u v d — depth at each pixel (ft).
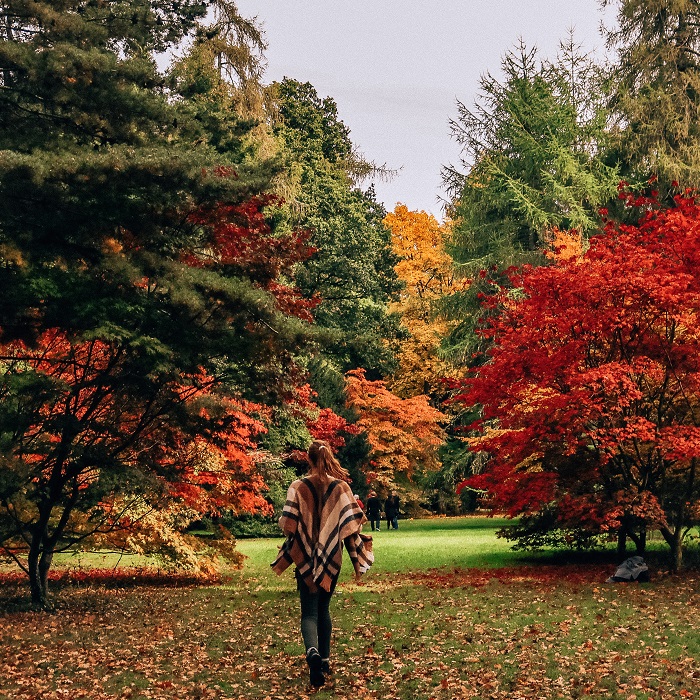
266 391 45.19
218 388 46.50
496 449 54.34
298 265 121.70
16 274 40.11
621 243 49.98
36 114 45.96
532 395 53.72
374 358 135.64
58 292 38.68
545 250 54.24
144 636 33.40
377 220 165.68
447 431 156.66
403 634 32.12
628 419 49.11
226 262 45.98
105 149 41.47
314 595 23.15
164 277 40.88
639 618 34.12
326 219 137.39
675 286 46.70
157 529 55.57
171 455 48.73
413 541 90.84
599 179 119.34
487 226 133.28
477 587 48.19
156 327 41.06
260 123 98.32
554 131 128.77
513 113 129.70
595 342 52.13
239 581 59.00
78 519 53.47
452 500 157.28
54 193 38.75
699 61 116.06
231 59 96.07
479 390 53.36
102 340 39.96
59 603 44.73
